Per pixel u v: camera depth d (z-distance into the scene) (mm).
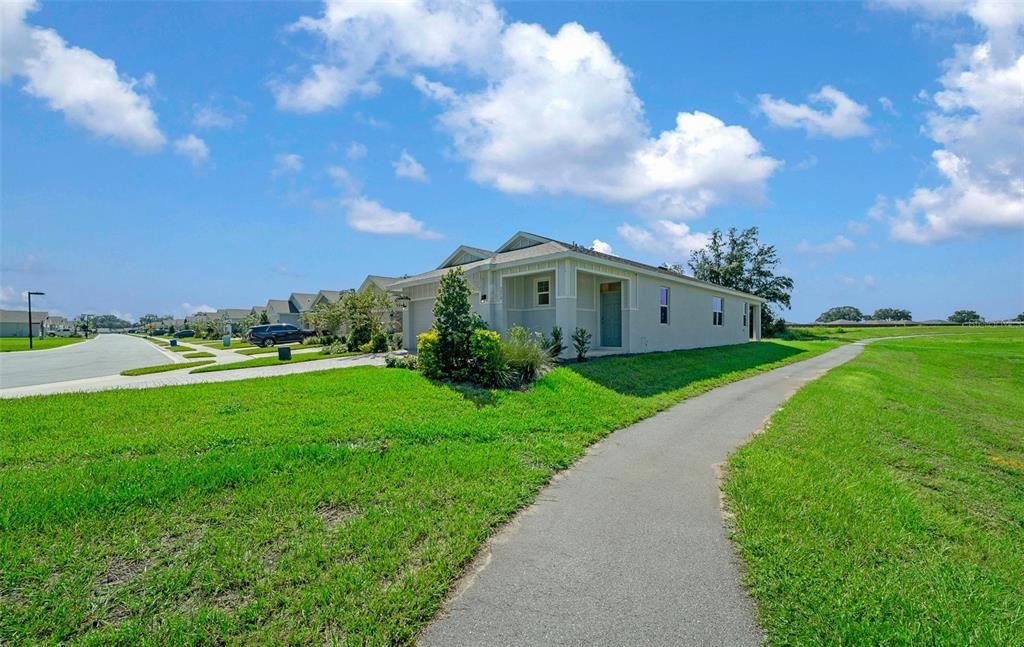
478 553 3498
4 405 8281
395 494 4445
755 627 2674
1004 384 17781
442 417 7410
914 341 37719
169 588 2971
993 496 5102
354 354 21062
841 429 7105
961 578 3232
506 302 16156
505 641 2553
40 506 3996
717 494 4648
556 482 5000
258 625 2658
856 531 3795
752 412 8516
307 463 5172
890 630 2627
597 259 14367
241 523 3846
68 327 105312
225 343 34500
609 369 12219
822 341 37031
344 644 2521
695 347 20844
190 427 6766
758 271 45156
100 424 6988
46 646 2490
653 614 2783
